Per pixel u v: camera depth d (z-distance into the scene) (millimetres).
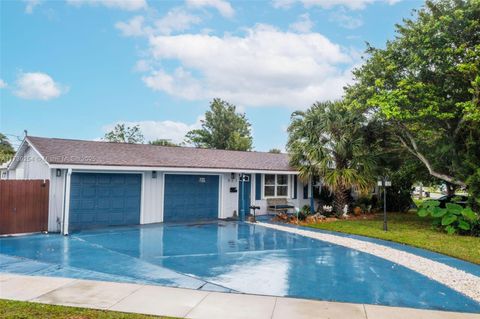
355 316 5762
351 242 12172
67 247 10664
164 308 5883
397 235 13406
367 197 21109
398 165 20094
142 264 8805
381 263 9375
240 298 6500
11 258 9250
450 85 14539
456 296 6918
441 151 15227
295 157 18188
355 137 17703
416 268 8922
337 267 8922
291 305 6199
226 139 49125
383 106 13641
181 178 17000
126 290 6770
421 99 13922
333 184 16875
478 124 13602
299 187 21000
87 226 14234
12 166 17578
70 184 13523
